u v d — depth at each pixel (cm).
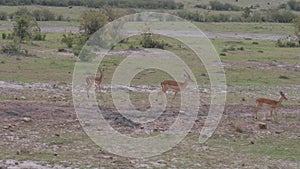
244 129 1900
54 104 2158
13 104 2048
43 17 7931
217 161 1507
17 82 2769
